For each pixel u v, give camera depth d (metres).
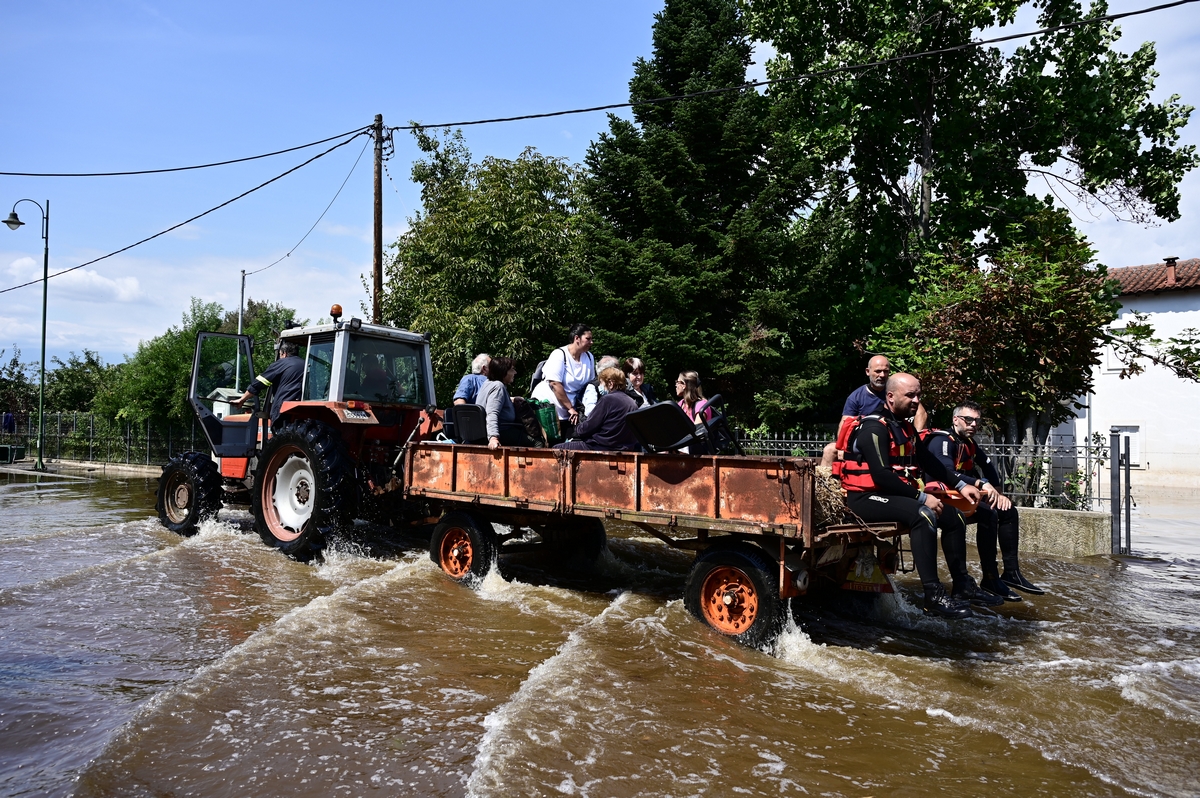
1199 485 19.23
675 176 14.53
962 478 5.32
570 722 3.29
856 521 4.74
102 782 2.70
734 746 3.14
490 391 6.11
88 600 5.32
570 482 5.33
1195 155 13.86
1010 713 3.59
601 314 14.35
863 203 15.95
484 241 15.35
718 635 4.62
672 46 15.74
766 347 13.40
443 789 2.71
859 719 3.48
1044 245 9.30
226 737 3.10
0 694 3.57
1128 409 20.23
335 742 3.08
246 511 9.62
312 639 4.42
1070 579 7.08
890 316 14.69
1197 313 19.47
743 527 4.46
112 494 13.80
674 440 4.84
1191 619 5.52
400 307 17.08
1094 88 13.91
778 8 14.85
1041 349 8.98
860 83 14.18
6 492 14.24
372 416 7.17
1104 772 2.98
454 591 5.78
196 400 8.75
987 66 14.64
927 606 4.41
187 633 4.60
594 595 5.82
